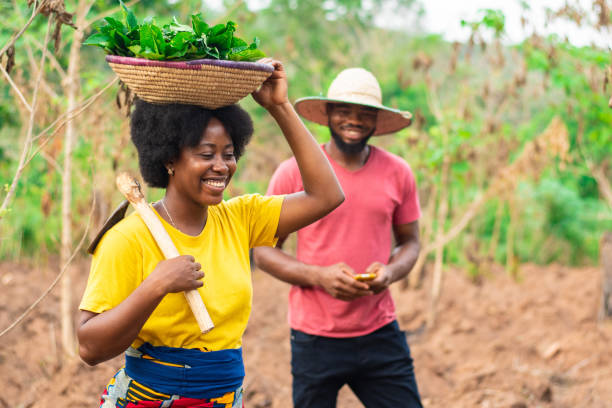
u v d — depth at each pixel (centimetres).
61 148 416
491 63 489
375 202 297
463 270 714
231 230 210
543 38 423
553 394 440
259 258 304
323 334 295
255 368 464
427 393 446
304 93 1008
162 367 192
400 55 1287
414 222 320
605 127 555
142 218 191
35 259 647
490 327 560
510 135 595
